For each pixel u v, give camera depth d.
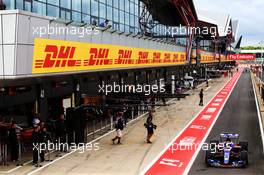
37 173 18.33
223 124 32.84
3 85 20.31
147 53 34.59
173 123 33.28
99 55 24.27
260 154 22.23
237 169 19.14
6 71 16.47
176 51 48.03
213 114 39.09
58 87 28.25
